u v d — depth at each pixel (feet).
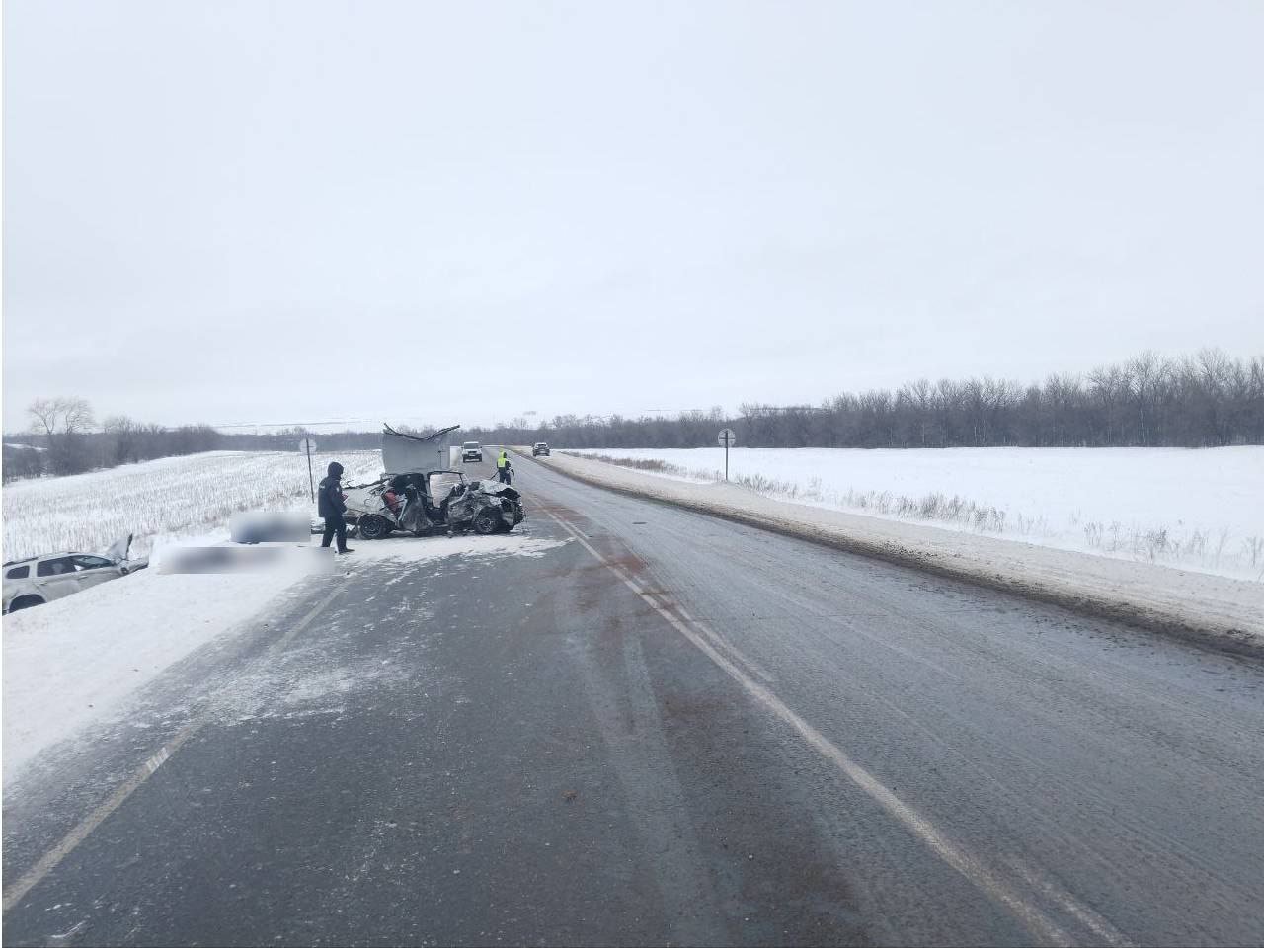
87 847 13.79
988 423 266.57
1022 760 16.37
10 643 28.50
